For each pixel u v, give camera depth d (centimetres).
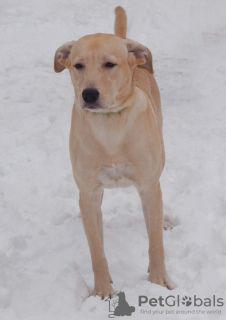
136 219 525
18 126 751
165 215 527
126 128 398
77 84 392
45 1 1586
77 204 571
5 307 393
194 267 432
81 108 380
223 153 643
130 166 410
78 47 388
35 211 554
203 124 736
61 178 625
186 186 570
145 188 419
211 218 506
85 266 449
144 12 1422
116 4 1557
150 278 421
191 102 827
